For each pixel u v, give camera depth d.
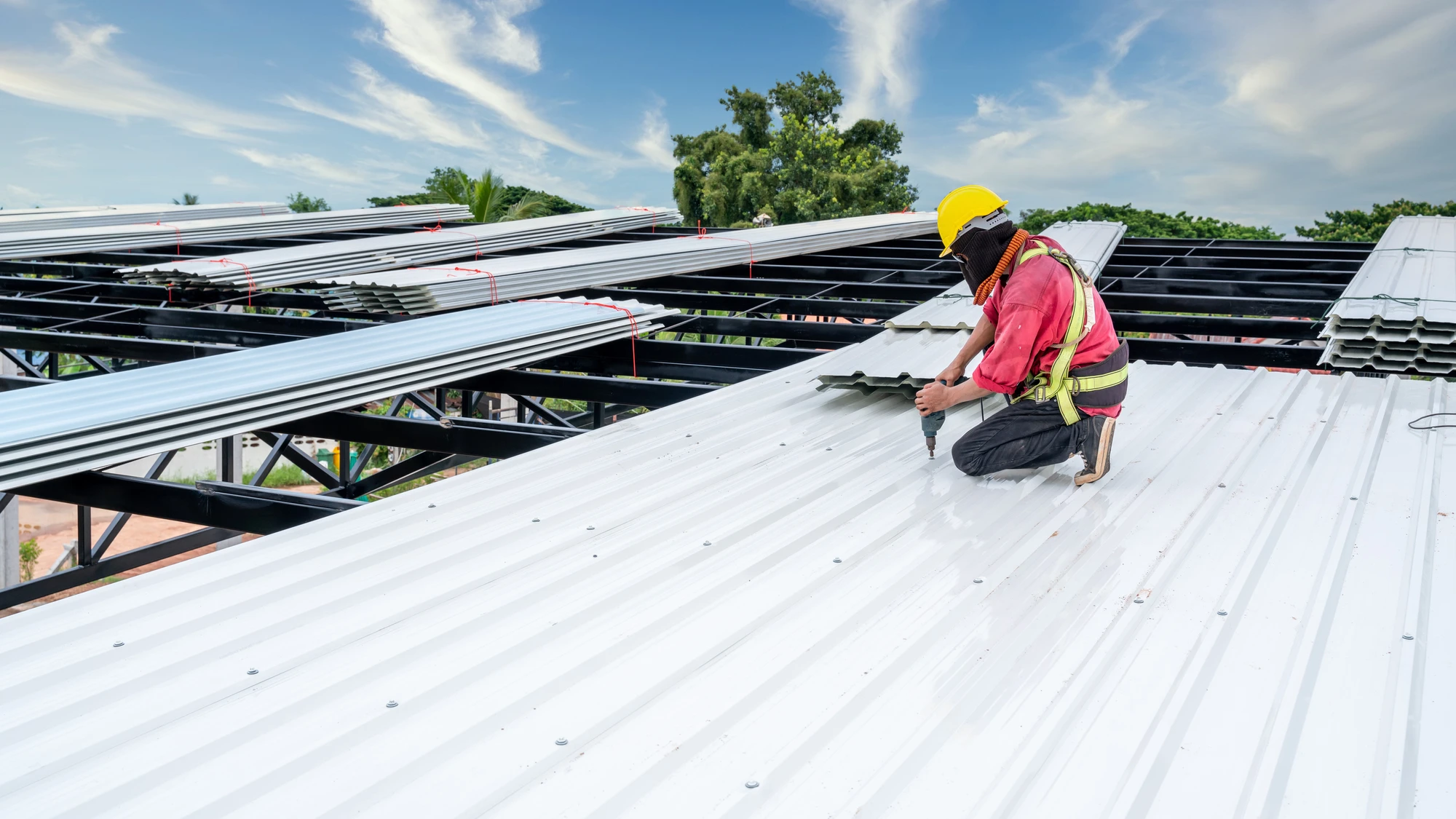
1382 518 3.16
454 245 12.21
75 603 2.63
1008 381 3.30
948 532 3.11
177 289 9.66
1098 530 3.07
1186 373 5.35
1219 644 2.32
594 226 15.23
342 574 2.86
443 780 1.85
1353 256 10.60
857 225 13.91
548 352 6.10
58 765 1.90
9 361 11.34
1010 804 1.74
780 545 3.02
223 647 2.38
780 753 1.91
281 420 4.49
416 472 8.83
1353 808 1.72
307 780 1.86
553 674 2.25
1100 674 2.19
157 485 4.19
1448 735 1.94
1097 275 8.55
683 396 5.60
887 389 5.12
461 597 2.71
